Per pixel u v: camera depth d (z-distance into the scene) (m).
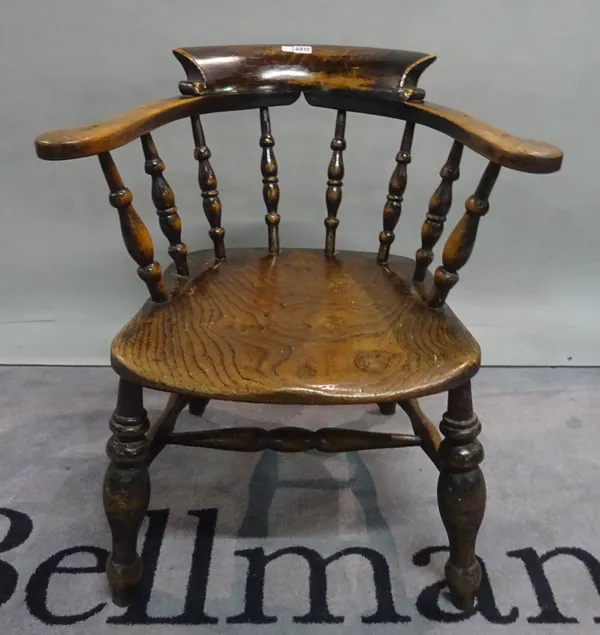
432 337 0.86
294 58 1.06
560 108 1.33
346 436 0.99
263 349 0.83
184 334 0.86
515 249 1.48
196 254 1.12
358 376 0.79
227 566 1.04
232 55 1.03
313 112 1.32
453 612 0.98
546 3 1.24
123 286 1.49
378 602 0.99
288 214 1.42
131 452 0.89
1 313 1.51
